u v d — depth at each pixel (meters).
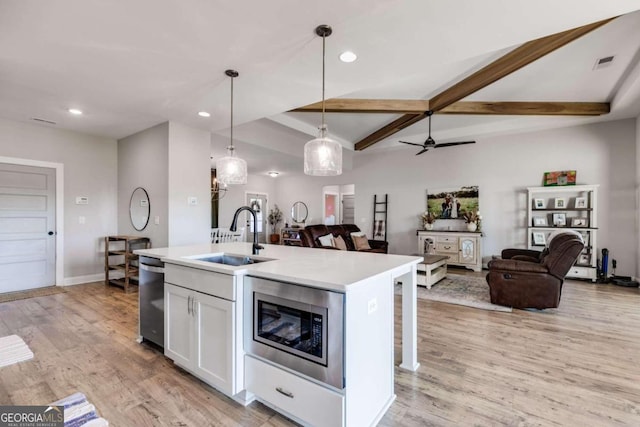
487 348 2.62
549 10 1.93
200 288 2.01
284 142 6.35
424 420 1.71
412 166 7.30
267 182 10.74
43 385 2.03
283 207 10.77
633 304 3.88
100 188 5.17
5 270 4.32
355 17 2.03
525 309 3.67
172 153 4.32
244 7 1.93
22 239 4.44
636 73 3.64
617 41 3.10
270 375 1.72
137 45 2.37
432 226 6.88
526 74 3.86
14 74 2.86
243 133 5.43
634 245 5.04
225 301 1.84
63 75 2.88
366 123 5.93
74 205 4.90
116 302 3.91
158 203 4.45
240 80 2.97
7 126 4.29
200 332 2.01
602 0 1.84
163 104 3.63
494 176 6.28
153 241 4.52
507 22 2.07
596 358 2.44
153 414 1.75
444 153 6.86
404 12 1.96
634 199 5.04
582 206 5.36
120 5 1.91
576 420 1.70
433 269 4.94
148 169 4.65
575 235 3.69
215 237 7.23
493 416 1.74
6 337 2.81
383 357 1.80
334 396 1.46
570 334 2.93
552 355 2.49
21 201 4.43
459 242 6.32
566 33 2.69
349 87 3.12
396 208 7.54
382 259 2.22
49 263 4.68
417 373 2.22
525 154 5.97
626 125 5.13
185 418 1.71
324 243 5.85
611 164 5.23
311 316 1.54
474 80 3.70
